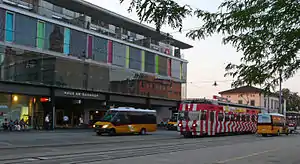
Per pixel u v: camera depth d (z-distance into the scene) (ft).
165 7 18.04
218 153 60.49
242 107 139.64
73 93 124.36
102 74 136.15
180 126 106.22
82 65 128.16
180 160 48.62
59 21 120.16
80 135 99.09
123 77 146.00
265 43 20.10
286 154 62.59
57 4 130.62
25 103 116.78
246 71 21.04
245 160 51.80
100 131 101.76
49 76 115.75
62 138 84.17
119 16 146.20
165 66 170.40
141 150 60.59
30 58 110.32
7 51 103.65
